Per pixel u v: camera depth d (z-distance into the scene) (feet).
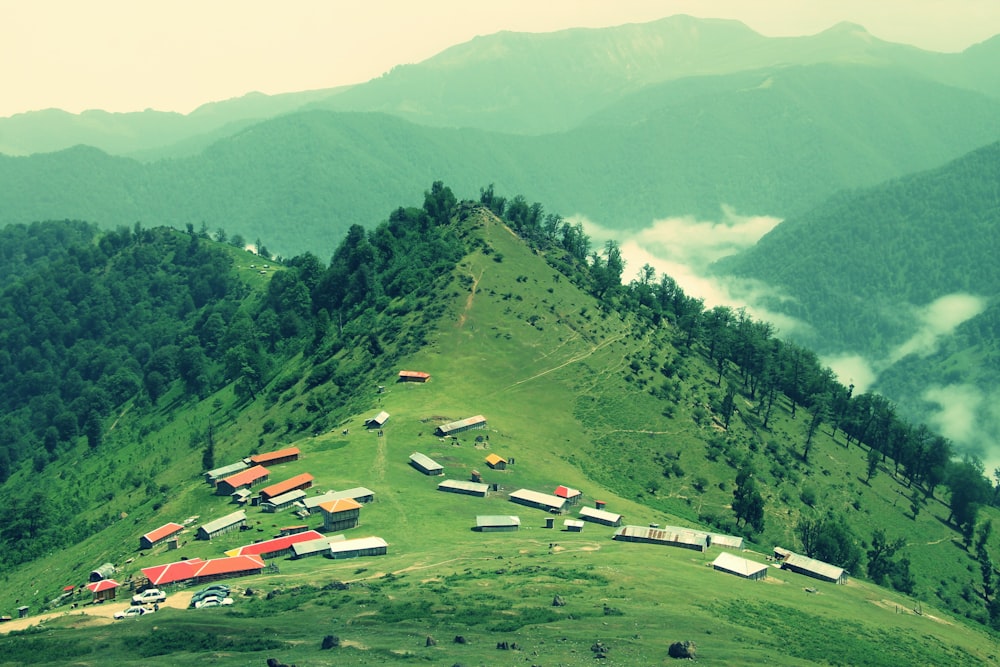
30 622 411.95
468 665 282.36
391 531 541.75
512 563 452.35
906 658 384.27
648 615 361.10
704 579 450.30
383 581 417.49
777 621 393.91
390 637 317.01
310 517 570.46
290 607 368.68
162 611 379.76
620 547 524.11
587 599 381.81
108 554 595.47
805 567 547.90
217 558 474.49
